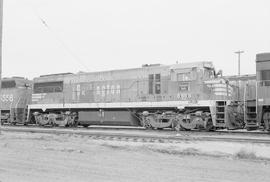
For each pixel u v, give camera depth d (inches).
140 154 433.1
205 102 783.1
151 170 326.0
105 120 946.1
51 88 1072.2
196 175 302.8
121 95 922.1
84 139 627.2
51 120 1056.8
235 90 828.6
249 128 766.5
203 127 795.4
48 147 495.8
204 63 812.6
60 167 342.6
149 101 869.8
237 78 909.2
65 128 976.9
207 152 457.7
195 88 805.2
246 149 458.3
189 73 817.5
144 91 883.4
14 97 1171.9
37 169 332.8
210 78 802.2
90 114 975.6
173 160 386.9
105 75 961.5
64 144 538.3
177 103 824.9
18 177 297.1
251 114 754.2
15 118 1162.6
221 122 764.0
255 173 313.4
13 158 398.0
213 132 775.7
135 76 904.9
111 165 353.4
